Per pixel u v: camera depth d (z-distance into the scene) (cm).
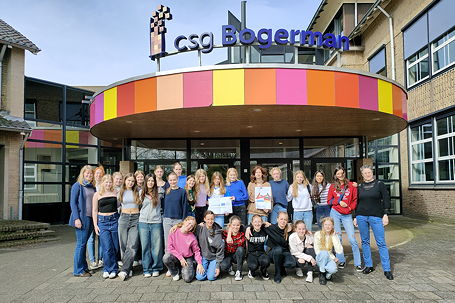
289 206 1176
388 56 1593
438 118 1252
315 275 577
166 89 745
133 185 598
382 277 562
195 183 661
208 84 720
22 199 1255
